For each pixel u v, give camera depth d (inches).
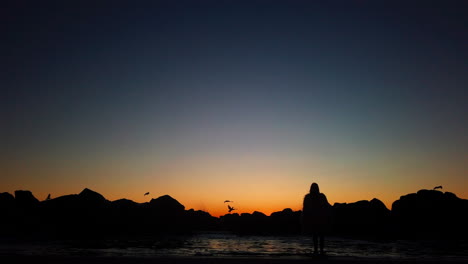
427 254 591.8
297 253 602.9
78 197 1774.1
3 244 786.8
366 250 679.7
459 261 439.8
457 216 1354.6
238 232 1642.5
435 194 1488.7
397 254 595.5
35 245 766.5
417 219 1393.9
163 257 462.0
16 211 1488.7
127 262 413.1
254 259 444.1
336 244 868.0
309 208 529.3
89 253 575.2
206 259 438.3
